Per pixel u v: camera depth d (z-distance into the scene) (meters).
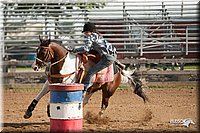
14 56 27.47
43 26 27.36
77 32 28.27
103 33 28.12
